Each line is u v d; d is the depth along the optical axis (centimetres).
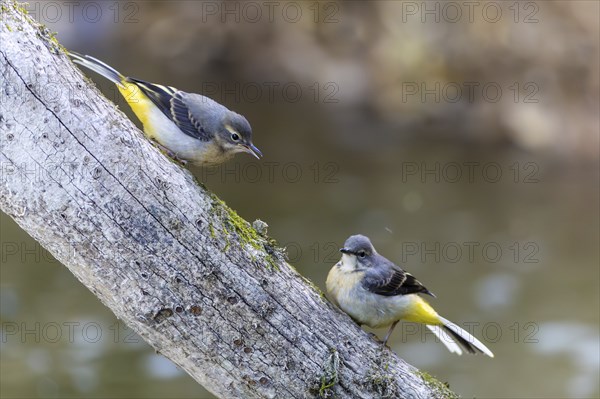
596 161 2231
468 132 2347
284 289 692
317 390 706
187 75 2591
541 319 1526
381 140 2353
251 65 2625
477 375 1365
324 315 715
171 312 657
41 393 1296
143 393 1312
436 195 2064
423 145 2342
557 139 2266
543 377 1359
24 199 618
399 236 1836
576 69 2327
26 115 601
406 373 749
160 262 647
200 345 672
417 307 921
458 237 1839
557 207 2000
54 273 1717
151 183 641
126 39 2741
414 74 2423
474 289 1625
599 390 1304
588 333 1476
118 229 634
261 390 696
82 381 1335
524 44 2353
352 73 2511
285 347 692
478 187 2112
